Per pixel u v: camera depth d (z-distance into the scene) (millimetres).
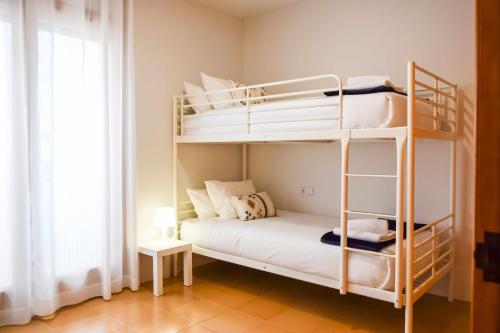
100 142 3154
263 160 4461
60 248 2969
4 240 2666
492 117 592
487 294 599
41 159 2791
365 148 3643
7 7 2619
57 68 2910
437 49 3225
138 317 2850
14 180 2646
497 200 590
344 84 3758
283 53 4234
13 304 2680
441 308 3029
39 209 2775
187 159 3994
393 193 3492
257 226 3275
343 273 2520
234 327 2695
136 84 3531
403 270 2387
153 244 3457
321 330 2654
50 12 2805
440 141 3250
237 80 4539
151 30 3646
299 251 2781
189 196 3875
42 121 2799
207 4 4117
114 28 3223
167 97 3791
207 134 3535
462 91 3121
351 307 3061
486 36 598
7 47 2621
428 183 3318
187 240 3662
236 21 4523
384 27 3500
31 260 2756
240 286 3549
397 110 2432
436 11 3225
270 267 2994
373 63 3572
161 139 3740
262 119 3084
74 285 3055
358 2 3650
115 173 3248
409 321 2330
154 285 3277
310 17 4000
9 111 2633
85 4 3041
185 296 3285
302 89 4074
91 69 3113
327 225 3312
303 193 4102
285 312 2959
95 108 3135
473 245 613
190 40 4008
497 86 587
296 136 2850
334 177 3863
